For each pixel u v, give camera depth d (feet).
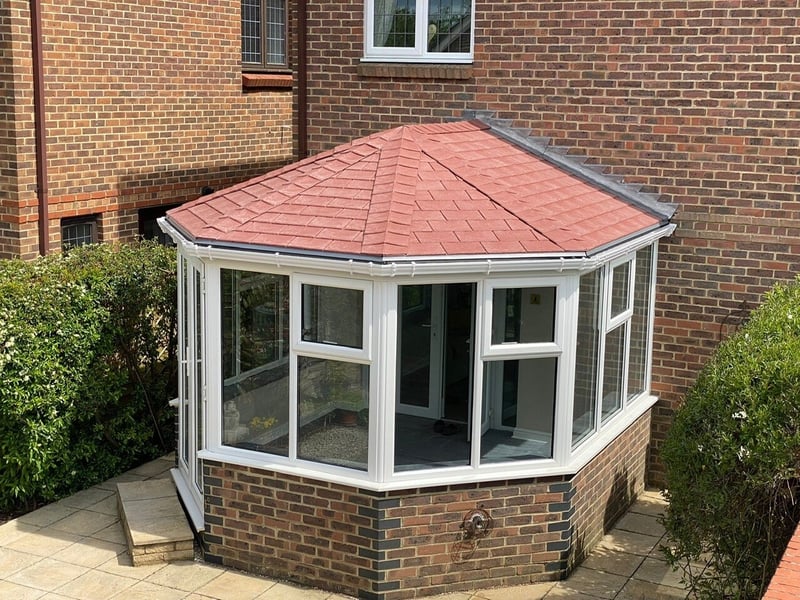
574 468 18.84
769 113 22.09
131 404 24.39
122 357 23.95
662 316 23.70
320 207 19.19
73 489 23.16
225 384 19.27
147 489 22.03
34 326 21.33
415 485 17.95
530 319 18.58
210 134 34.37
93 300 22.56
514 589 18.80
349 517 18.22
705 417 16.25
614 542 21.02
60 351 21.94
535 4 23.71
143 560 19.49
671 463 17.11
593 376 20.36
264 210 19.47
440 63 25.02
